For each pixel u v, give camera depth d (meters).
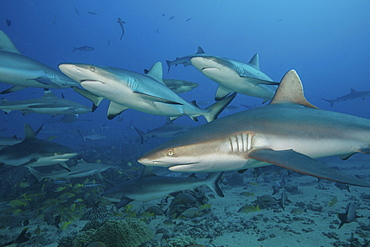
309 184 12.98
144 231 5.75
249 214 7.96
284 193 7.55
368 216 7.27
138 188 7.18
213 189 6.90
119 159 20.05
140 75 5.98
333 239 5.72
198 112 7.47
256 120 3.61
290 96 4.38
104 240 5.12
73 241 5.21
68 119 15.44
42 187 9.95
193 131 3.56
